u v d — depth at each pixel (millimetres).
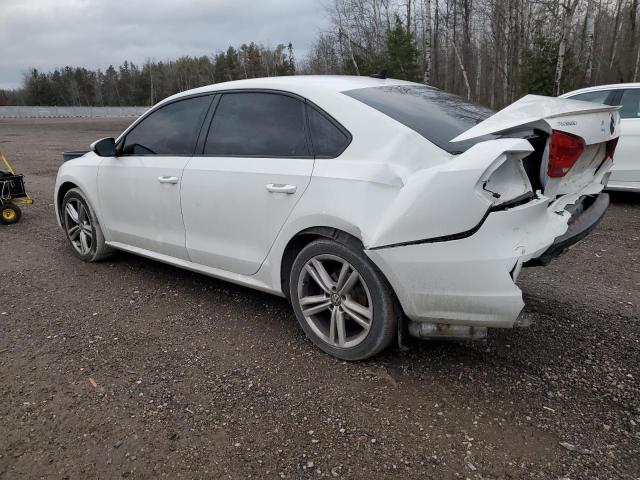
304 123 3154
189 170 3682
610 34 32844
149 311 3826
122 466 2246
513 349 3141
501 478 2137
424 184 2516
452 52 32812
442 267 2502
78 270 4773
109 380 2900
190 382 2871
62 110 59594
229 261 3547
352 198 2773
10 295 4184
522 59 22875
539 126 2584
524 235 2477
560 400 2631
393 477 2154
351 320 3184
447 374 2887
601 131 2949
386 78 3900
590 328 3396
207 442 2385
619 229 5859
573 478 2123
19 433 2465
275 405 2648
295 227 3047
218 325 3572
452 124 2955
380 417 2535
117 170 4305
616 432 2387
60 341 3375
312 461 2252
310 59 40219
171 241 3959
